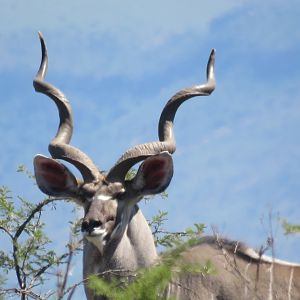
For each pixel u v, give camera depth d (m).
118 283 27.77
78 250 29.77
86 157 29.12
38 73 31.50
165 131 30.16
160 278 24.84
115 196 28.39
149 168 28.89
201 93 30.78
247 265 28.94
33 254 29.45
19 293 26.89
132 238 28.75
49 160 28.75
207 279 28.80
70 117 30.50
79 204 28.94
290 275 28.62
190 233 27.39
